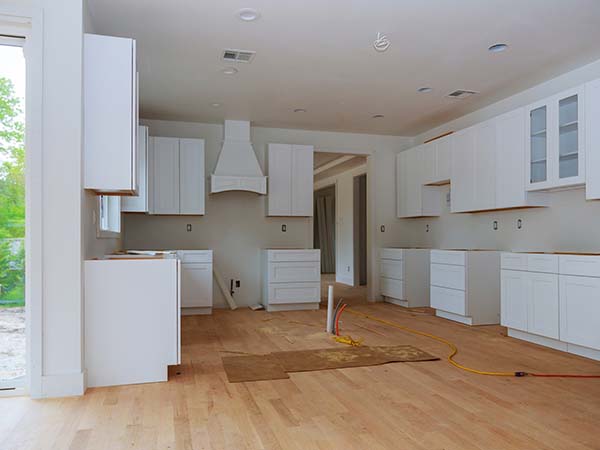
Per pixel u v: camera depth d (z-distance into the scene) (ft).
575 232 14.97
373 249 24.40
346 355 12.83
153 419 8.23
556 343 13.56
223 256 22.25
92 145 9.93
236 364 11.89
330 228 46.26
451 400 9.23
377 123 22.16
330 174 36.50
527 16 11.51
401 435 7.58
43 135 9.45
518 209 17.39
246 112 20.10
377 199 24.61
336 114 20.49
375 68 14.99
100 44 10.00
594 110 12.84
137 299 10.28
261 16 11.46
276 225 23.04
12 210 9.83
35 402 9.08
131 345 10.25
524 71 15.34
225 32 12.34
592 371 11.30
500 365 11.82
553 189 15.11
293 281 21.07
